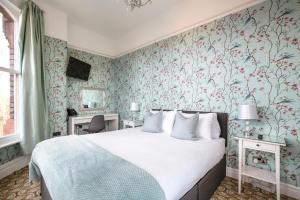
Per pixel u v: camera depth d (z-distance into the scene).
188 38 3.09
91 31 4.28
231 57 2.51
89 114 4.42
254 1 2.25
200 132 2.44
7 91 2.61
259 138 2.01
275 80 2.11
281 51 2.06
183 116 2.59
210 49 2.76
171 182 1.20
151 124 2.87
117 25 3.96
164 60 3.54
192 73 3.02
